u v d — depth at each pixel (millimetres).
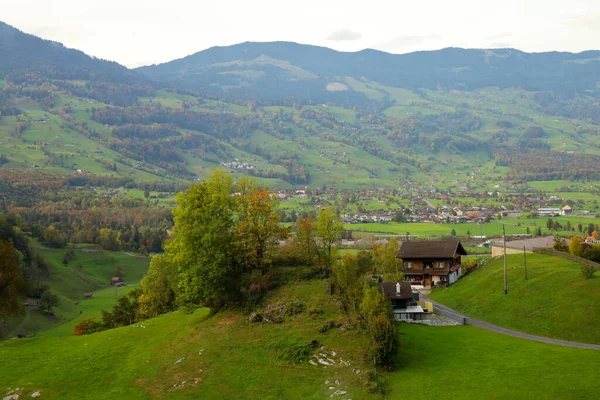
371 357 61312
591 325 71000
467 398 53406
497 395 53531
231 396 57125
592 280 81938
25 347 74438
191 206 79188
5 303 85875
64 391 60219
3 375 63938
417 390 55969
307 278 82188
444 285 113750
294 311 72375
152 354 68500
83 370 65125
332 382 57719
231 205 82250
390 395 55281
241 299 78312
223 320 75062
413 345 69062
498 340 71188
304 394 56219
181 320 82375
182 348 68812
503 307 86125
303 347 64000
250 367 62219
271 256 87375
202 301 77625
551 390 53656
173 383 60688
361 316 69188
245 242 83062
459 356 64812
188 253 77312
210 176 85875
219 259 76125
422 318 84812
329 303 73875
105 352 70688
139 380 61969
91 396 59094
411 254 116688
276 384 58531
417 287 115875
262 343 66688
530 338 72375
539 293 85000
